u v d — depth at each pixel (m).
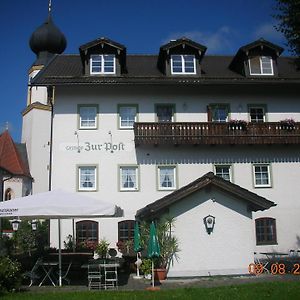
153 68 26.73
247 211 16.69
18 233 24.94
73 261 15.12
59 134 23.81
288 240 23.67
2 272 12.05
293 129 24.09
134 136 23.25
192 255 16.14
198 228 16.36
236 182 24.08
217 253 16.25
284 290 11.22
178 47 25.38
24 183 39.12
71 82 23.48
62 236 22.81
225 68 27.53
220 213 16.55
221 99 25.17
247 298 10.22
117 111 24.33
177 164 23.92
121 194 23.38
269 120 25.23
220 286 12.74
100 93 24.45
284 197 24.14
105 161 23.69
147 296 11.00
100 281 13.87
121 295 11.28
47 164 41.25
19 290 12.63
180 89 24.92
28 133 42.22
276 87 25.31
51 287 13.54
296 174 24.47
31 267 14.98
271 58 25.98
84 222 23.02
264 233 23.59
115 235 22.92
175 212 16.41
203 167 24.03
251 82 24.22
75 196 13.45
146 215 16.84
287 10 18.84
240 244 16.42
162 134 23.22
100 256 21.42
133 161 23.78
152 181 23.66
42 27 47.03
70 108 24.17
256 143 23.73
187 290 11.95
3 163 38.44
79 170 23.55
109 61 25.12
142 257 17.88
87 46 24.62
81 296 11.17
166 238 16.11
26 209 12.70
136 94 24.66
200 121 24.77
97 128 24.03
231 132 23.64
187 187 16.23
